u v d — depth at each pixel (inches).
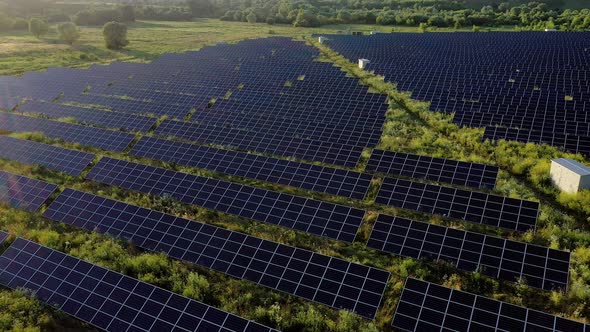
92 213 1138.0
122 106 2105.1
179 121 1764.3
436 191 1120.8
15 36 5019.7
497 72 2463.1
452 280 879.1
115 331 794.8
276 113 1854.1
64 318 837.2
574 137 1419.8
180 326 779.4
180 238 1020.5
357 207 1162.6
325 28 5767.7
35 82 2650.1
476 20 5349.4
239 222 1125.7
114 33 4146.2
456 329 737.0
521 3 6604.3
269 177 1301.7
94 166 1395.2
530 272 846.5
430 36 4018.2
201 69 2864.2
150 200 1239.5
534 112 1694.1
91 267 914.7
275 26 6254.9
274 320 815.1
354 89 2097.7
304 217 1078.4
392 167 1301.7
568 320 701.3
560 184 1167.0
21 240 1005.8
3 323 804.0
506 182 1221.1
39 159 1496.1
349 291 834.8
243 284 903.7
